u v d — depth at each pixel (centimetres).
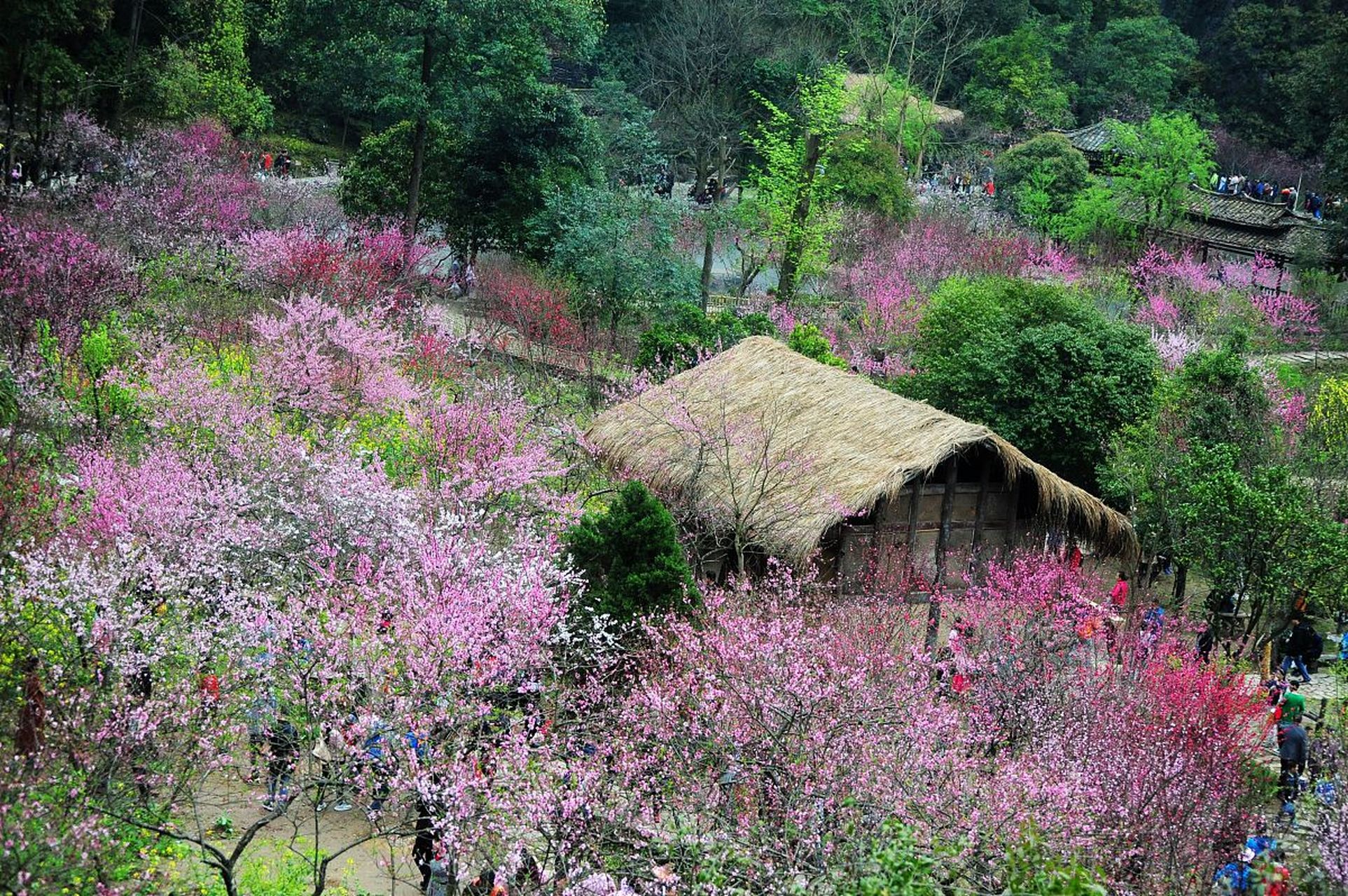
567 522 1836
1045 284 3669
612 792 1225
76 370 2050
